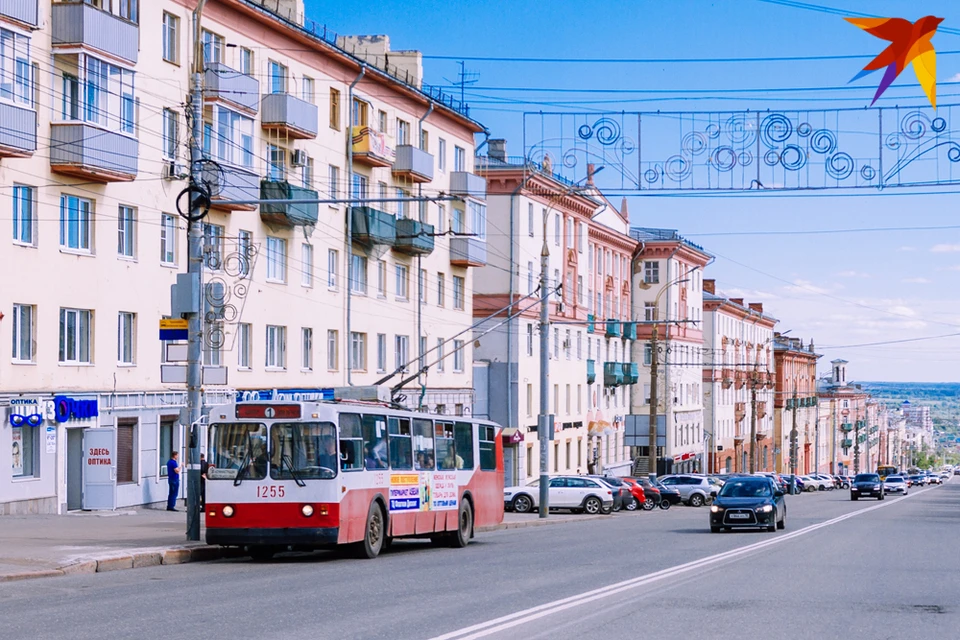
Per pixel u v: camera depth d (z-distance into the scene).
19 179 29.42
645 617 12.12
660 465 83.44
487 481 28.19
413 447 23.56
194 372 21.69
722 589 15.19
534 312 63.34
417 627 11.16
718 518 31.92
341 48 45.66
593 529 34.91
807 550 23.56
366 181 47.81
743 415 110.25
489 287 61.56
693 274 94.94
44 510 30.47
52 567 16.83
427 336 53.78
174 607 12.80
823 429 153.25
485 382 61.47
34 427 30.30
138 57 33.50
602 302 77.38
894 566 19.48
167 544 20.95
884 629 11.45
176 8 35.47
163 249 35.47
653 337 60.44
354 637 10.45
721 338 104.12
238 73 37.16
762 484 33.44
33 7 28.86
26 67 29.00
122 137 31.86
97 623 11.38
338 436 19.95
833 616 12.45
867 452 182.75
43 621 11.54
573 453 70.25
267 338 40.84
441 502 24.73
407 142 51.38
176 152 35.62
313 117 41.88
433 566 19.12
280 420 20.05
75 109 30.89
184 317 21.67
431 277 54.25
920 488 123.38
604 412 77.44
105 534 23.44
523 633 10.79
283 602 13.35
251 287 39.50
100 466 32.06
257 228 39.97
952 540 27.64
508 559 20.95
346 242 46.12
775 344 132.25
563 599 13.77
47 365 30.62
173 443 36.44
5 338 29.16
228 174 37.12
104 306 32.75
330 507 19.69
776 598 14.14
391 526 22.09
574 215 70.62
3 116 27.91
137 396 34.16
